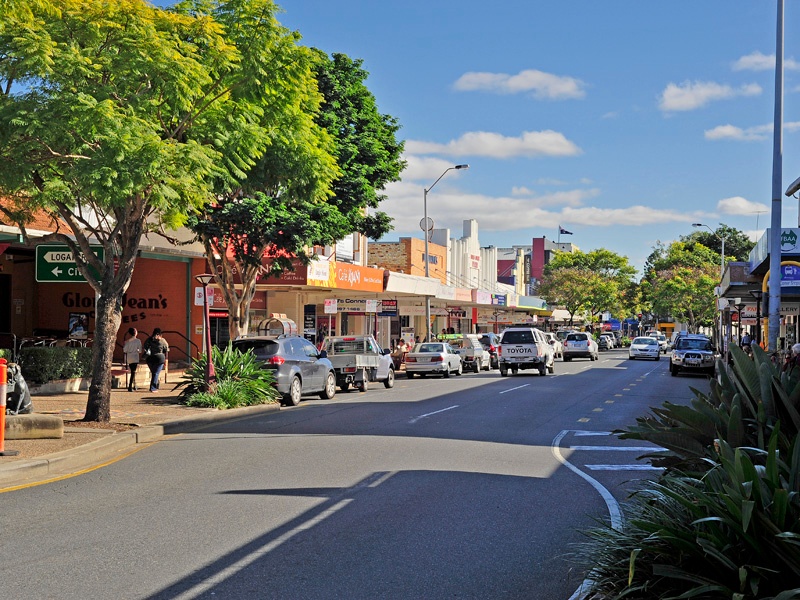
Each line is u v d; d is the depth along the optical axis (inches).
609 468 464.8
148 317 1161.4
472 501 369.7
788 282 900.0
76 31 554.9
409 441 563.2
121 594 237.1
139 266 1166.3
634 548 217.6
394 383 1247.5
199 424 663.1
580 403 859.4
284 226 878.4
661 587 208.2
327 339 1103.0
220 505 357.4
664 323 4643.2
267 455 498.3
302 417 717.3
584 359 2320.4
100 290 614.2
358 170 1082.7
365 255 1865.2
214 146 624.1
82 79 535.8
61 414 670.5
